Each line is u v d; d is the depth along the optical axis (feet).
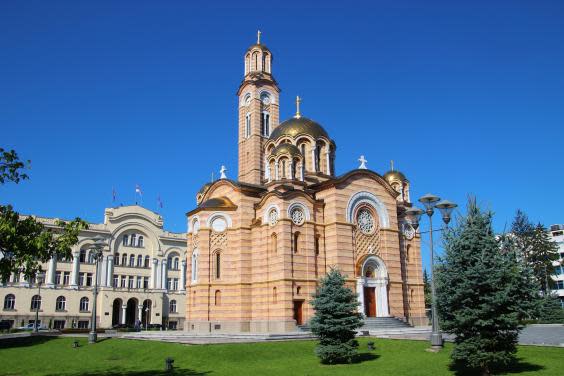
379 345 139.03
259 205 201.46
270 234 192.85
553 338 148.46
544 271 345.31
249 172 266.98
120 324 325.42
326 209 199.72
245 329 191.72
